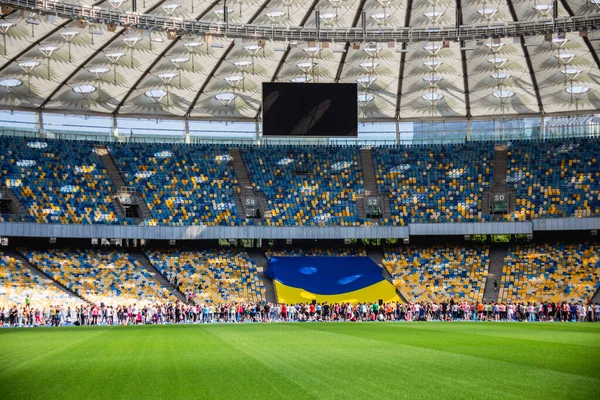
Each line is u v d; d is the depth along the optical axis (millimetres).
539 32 59406
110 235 72875
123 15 56281
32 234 69562
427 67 70688
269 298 71188
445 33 60906
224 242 78000
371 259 77125
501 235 77812
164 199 77750
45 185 74375
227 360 25266
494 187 79875
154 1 58438
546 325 51594
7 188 72312
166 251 75625
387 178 82625
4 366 23984
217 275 73188
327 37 61312
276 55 68938
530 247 76250
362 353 27812
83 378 20656
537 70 70312
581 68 68875
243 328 48406
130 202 76375
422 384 18844
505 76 71375
